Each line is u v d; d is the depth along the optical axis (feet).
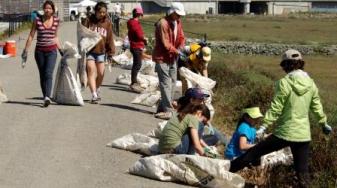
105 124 42.88
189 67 48.39
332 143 35.37
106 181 30.19
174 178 30.83
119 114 46.85
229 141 35.73
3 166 31.83
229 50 183.93
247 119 33.30
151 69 63.31
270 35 239.91
